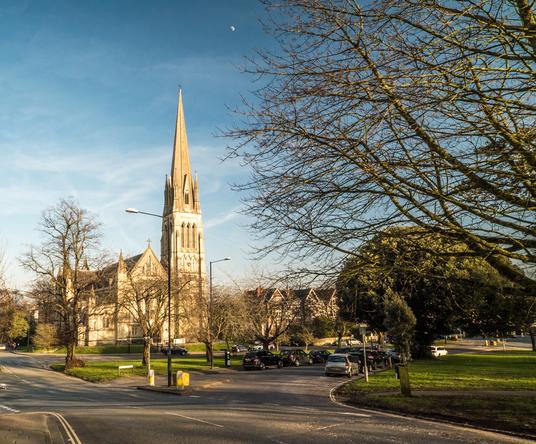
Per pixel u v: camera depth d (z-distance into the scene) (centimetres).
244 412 1602
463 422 1366
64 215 4419
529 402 1630
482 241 1178
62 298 4497
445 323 4206
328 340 8531
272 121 1143
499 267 1305
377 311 4047
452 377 2630
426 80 1002
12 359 6625
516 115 1064
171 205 12212
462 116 1098
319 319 6856
